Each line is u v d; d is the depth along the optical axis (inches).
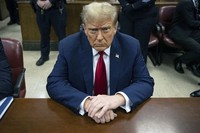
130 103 42.1
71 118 39.8
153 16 113.7
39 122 38.6
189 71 126.3
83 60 47.8
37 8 122.2
